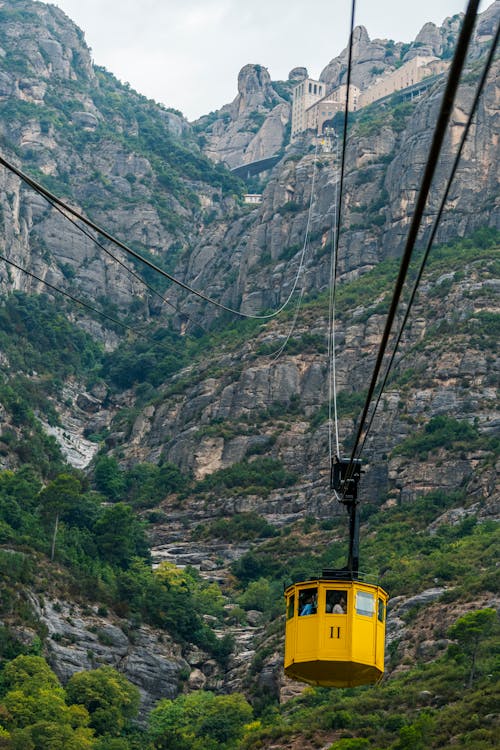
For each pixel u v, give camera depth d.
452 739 125.31
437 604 169.62
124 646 184.25
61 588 189.12
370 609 49.34
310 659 48.66
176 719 166.75
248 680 179.88
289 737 142.75
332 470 54.00
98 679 166.75
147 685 181.50
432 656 158.88
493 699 131.12
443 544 199.38
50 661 171.88
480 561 181.75
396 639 166.88
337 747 131.38
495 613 154.50
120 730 162.62
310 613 49.34
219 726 159.62
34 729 145.75
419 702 142.12
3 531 196.38
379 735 135.12
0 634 168.25
